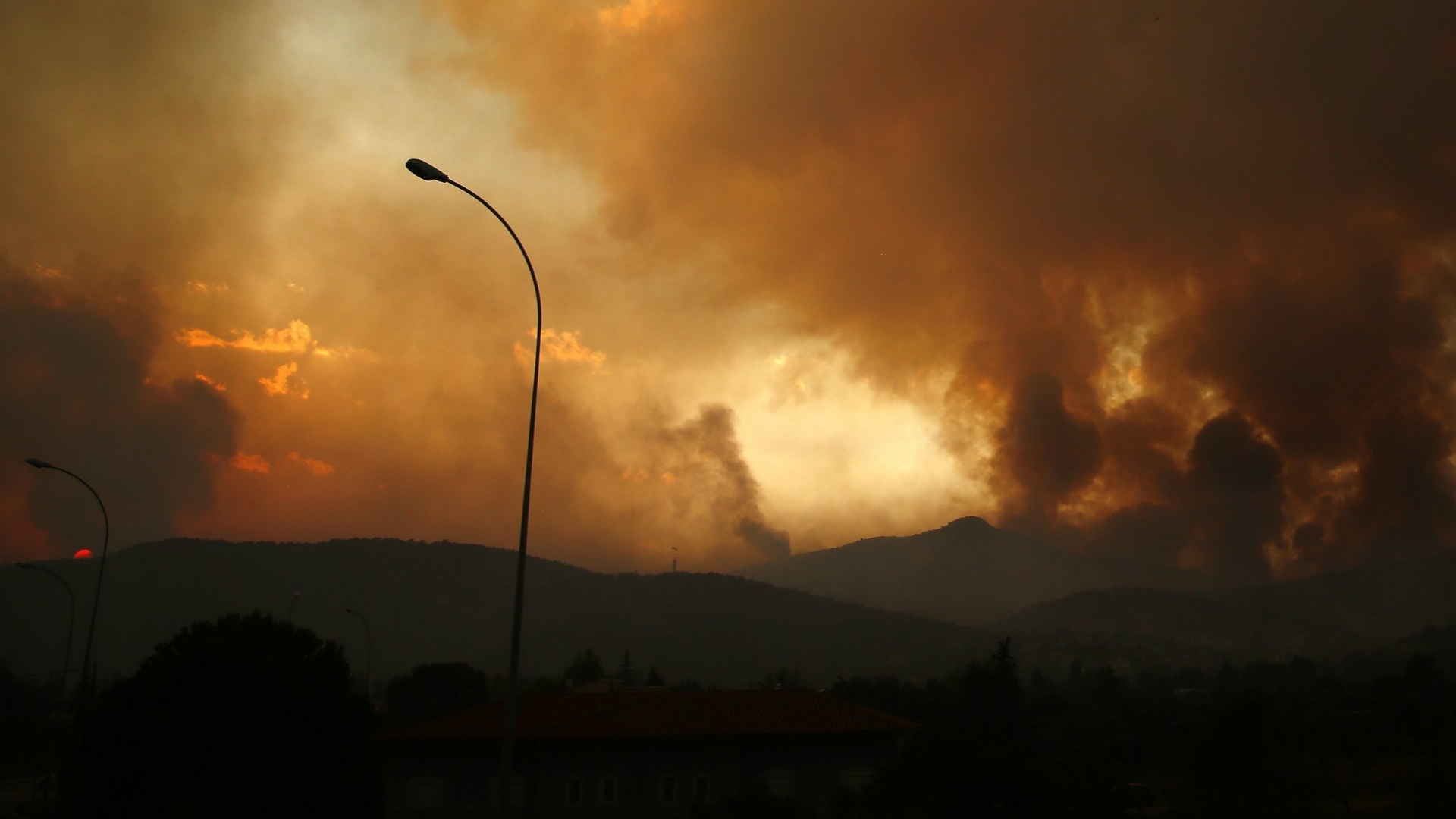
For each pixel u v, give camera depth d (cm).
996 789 2216
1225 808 2891
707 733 4306
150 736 2806
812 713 4681
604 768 4272
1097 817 2255
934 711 7962
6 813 4544
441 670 7925
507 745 1875
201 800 2819
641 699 4828
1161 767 6116
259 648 3033
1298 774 2934
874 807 2430
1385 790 4225
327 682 3094
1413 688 7650
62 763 3250
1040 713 9400
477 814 4078
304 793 2920
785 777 4362
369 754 3181
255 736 2858
